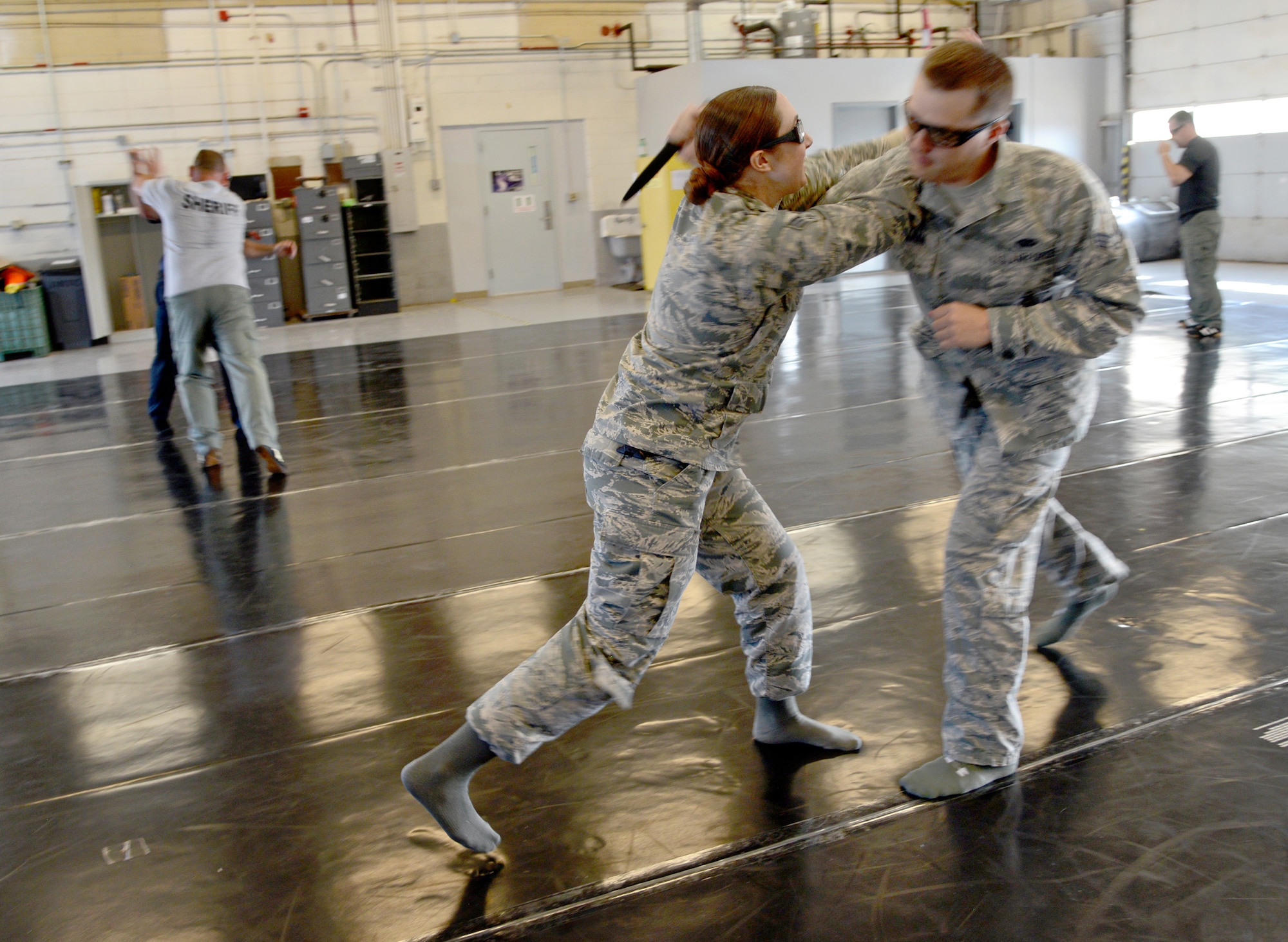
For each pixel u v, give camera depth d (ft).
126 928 6.09
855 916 5.80
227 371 17.43
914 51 47.29
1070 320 5.83
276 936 5.95
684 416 5.88
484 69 45.85
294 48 42.37
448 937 5.85
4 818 7.35
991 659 6.76
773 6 49.60
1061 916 5.68
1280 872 5.92
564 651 6.10
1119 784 6.91
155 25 40.11
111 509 15.65
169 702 9.10
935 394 6.90
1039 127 47.37
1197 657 8.70
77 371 31.50
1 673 9.88
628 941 5.73
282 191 42.68
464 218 47.29
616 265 49.93
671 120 44.78
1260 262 41.91
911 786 6.94
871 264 47.62
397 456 17.99
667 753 7.70
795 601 7.02
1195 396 18.54
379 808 7.23
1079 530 8.52
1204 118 44.09
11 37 38.19
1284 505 12.45
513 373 26.14
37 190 39.04
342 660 9.80
